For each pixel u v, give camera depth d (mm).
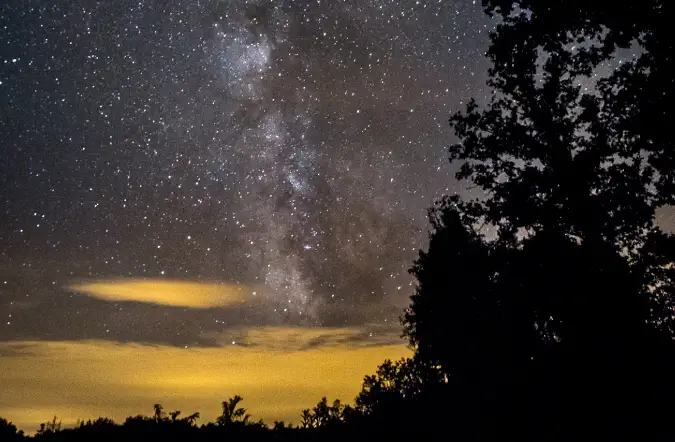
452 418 5020
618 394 4836
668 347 5043
